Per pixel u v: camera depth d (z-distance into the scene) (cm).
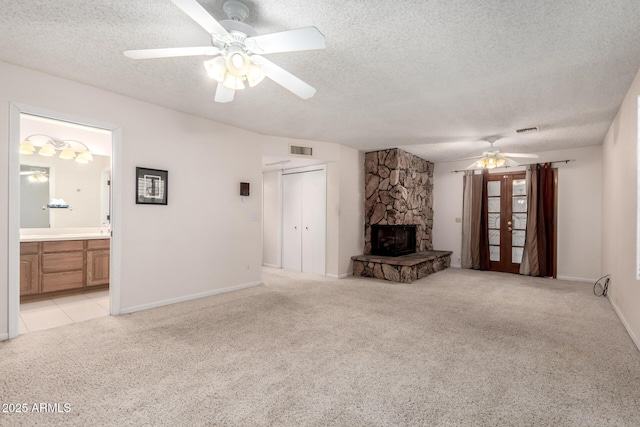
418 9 190
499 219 643
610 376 219
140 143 353
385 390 200
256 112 388
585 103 344
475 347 265
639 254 269
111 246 338
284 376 215
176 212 388
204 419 170
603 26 205
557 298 428
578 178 557
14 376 212
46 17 203
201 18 162
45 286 403
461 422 169
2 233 269
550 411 179
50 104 289
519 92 317
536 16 196
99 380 208
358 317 341
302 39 176
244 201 466
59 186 470
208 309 364
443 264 662
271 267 681
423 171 684
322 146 544
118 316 336
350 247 589
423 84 300
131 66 272
